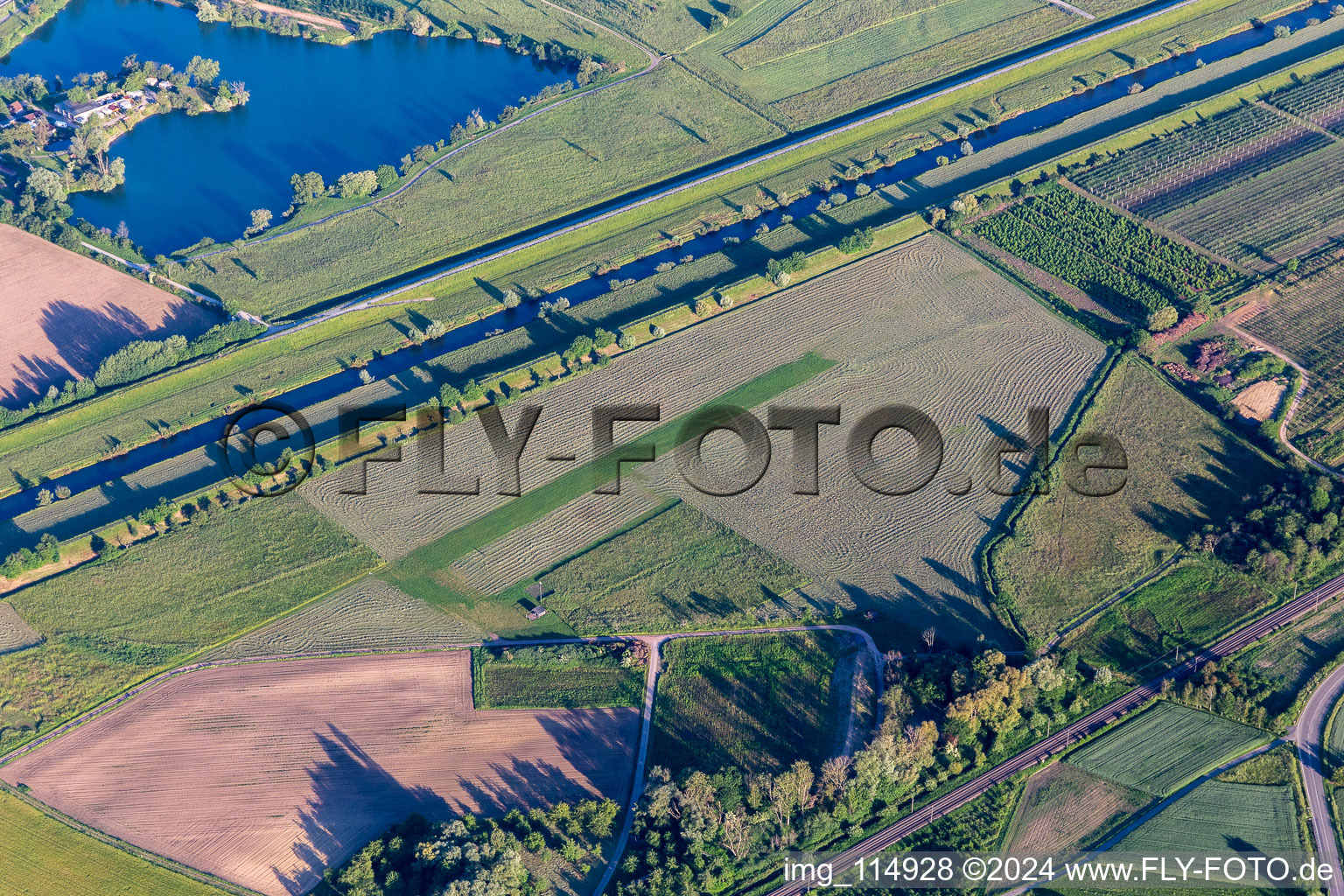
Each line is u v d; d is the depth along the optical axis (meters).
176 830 170.25
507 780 174.50
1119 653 187.62
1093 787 170.00
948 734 174.12
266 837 168.88
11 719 185.62
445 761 177.38
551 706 184.38
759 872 162.12
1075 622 192.12
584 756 177.62
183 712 185.62
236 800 173.50
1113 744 175.25
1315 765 171.12
